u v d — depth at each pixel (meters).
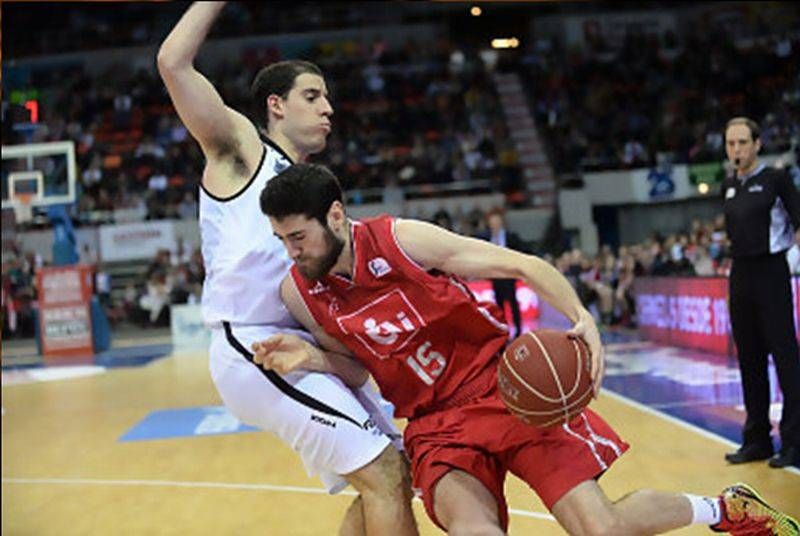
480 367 2.98
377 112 21.92
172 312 15.74
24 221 17.22
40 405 9.74
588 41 23.00
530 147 21.22
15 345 17.53
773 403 6.70
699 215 18.69
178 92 2.92
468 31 24.38
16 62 22.41
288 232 2.79
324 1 23.78
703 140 19.72
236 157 3.07
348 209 18.94
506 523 2.97
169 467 6.24
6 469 6.49
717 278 9.52
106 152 21.28
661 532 2.96
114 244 19.00
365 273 2.89
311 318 3.04
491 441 2.88
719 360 9.31
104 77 22.66
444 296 2.89
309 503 5.04
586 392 2.71
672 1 23.05
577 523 2.78
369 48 23.48
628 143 20.16
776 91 20.30
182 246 18.69
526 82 22.50
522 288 15.03
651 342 11.48
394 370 3.00
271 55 23.33
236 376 3.10
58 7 22.86
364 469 3.00
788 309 4.92
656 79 21.61
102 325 15.54
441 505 2.85
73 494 5.63
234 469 6.03
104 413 8.89
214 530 4.62
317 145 3.25
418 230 2.89
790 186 4.84
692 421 6.45
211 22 2.93
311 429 3.01
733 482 4.75
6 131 15.20
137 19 23.00
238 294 3.08
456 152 20.89
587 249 18.72
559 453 2.84
